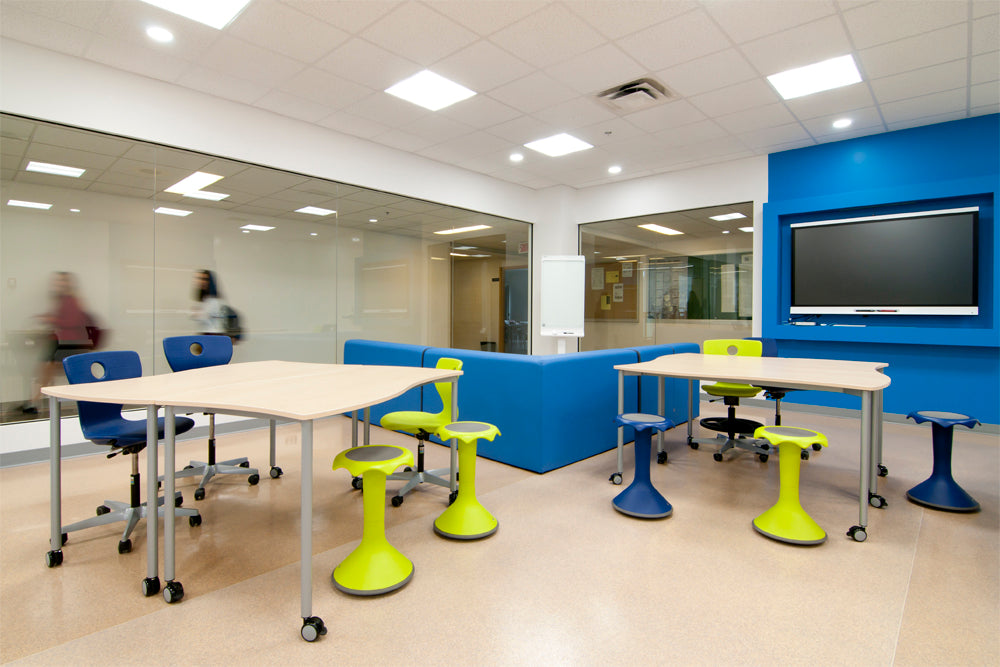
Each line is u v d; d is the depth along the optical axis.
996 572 1.90
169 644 1.47
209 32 3.07
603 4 2.78
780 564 1.96
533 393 3.09
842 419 4.79
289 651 1.44
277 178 4.55
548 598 1.72
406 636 1.51
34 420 3.38
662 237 6.28
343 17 2.92
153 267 3.88
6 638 1.49
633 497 2.48
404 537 2.21
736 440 3.60
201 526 2.33
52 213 3.42
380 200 5.38
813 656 1.42
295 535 2.23
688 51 3.27
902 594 1.75
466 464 2.27
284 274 4.68
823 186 4.98
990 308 4.18
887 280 4.57
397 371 2.61
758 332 5.39
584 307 6.73
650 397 4.07
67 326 3.51
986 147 4.18
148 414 1.76
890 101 3.96
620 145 5.12
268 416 1.59
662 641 1.49
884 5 2.75
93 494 2.74
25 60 3.17
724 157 5.48
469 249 6.38
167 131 3.75
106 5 2.78
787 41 3.14
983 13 2.80
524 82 3.73
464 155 5.52
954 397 4.38
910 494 2.66
